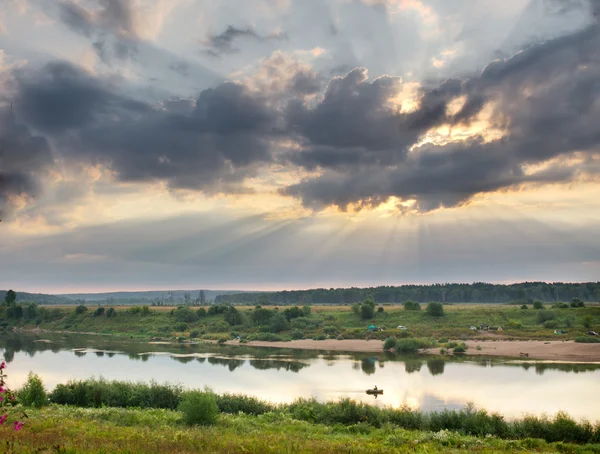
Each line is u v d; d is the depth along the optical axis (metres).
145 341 135.88
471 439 26.06
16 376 65.69
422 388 58.62
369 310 157.12
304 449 18.98
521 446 24.86
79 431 21.69
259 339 133.25
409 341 109.62
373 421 31.88
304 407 35.22
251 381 64.19
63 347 114.56
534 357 92.50
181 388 39.41
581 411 44.72
